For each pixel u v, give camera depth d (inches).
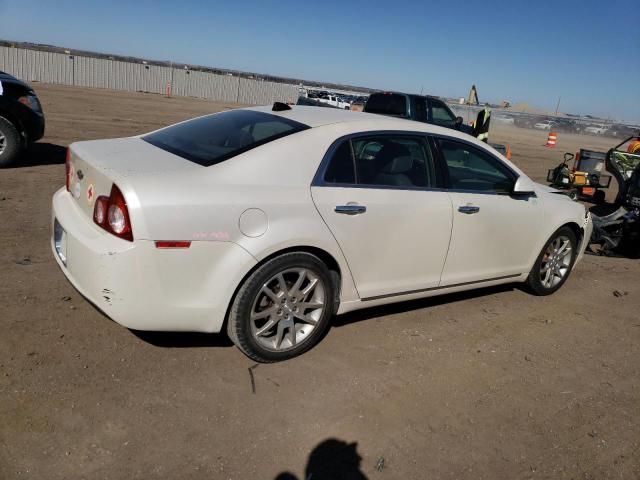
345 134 143.9
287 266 130.9
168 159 133.5
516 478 108.1
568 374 151.4
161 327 122.5
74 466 97.5
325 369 138.2
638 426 130.5
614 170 380.8
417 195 153.7
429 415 124.7
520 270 191.5
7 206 244.2
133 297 116.6
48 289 162.9
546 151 1005.8
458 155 168.6
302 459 106.1
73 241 122.5
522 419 127.6
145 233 114.0
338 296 146.2
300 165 134.3
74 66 1642.5
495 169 177.3
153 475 97.8
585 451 118.8
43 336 136.9
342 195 139.0
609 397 141.9
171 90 1829.5
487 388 139.1
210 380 127.5
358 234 141.6
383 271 150.9
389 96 484.1
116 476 96.6
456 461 110.7
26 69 1576.0
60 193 147.3
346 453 109.3
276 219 127.1
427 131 162.2
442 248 161.8
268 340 135.6
